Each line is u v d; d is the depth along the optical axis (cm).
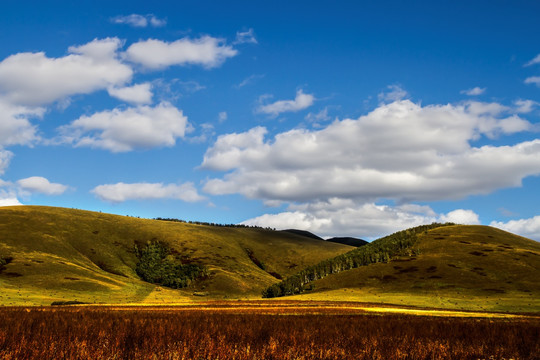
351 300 12181
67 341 2012
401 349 2311
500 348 2511
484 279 13500
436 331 3450
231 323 3838
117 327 2841
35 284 14925
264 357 1955
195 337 2406
